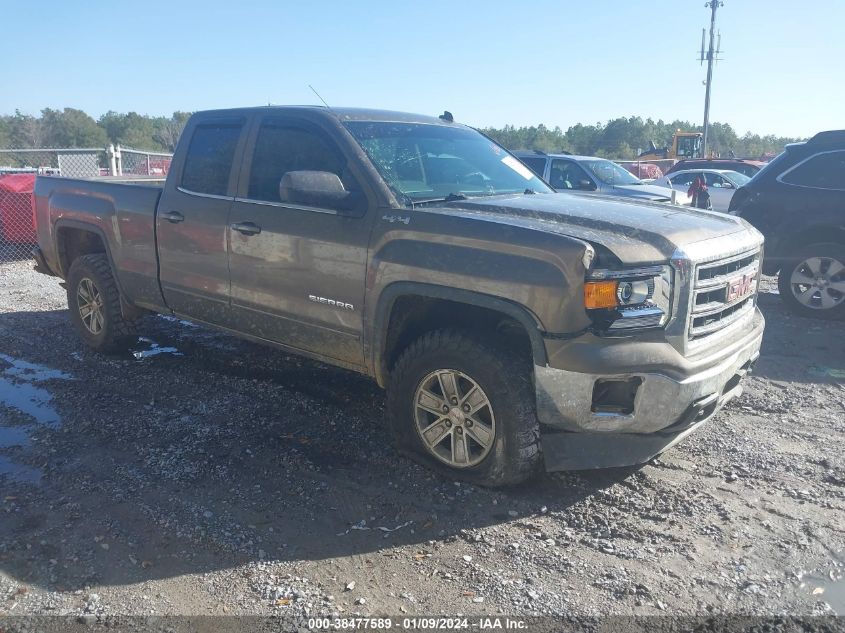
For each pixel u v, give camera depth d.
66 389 5.54
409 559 3.36
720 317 4.03
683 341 3.67
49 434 4.71
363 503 3.87
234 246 4.95
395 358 4.40
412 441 4.26
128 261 5.86
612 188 13.37
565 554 3.40
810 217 7.90
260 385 5.65
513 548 3.45
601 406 3.64
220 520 3.68
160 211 5.51
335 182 4.28
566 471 4.21
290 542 3.50
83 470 4.21
